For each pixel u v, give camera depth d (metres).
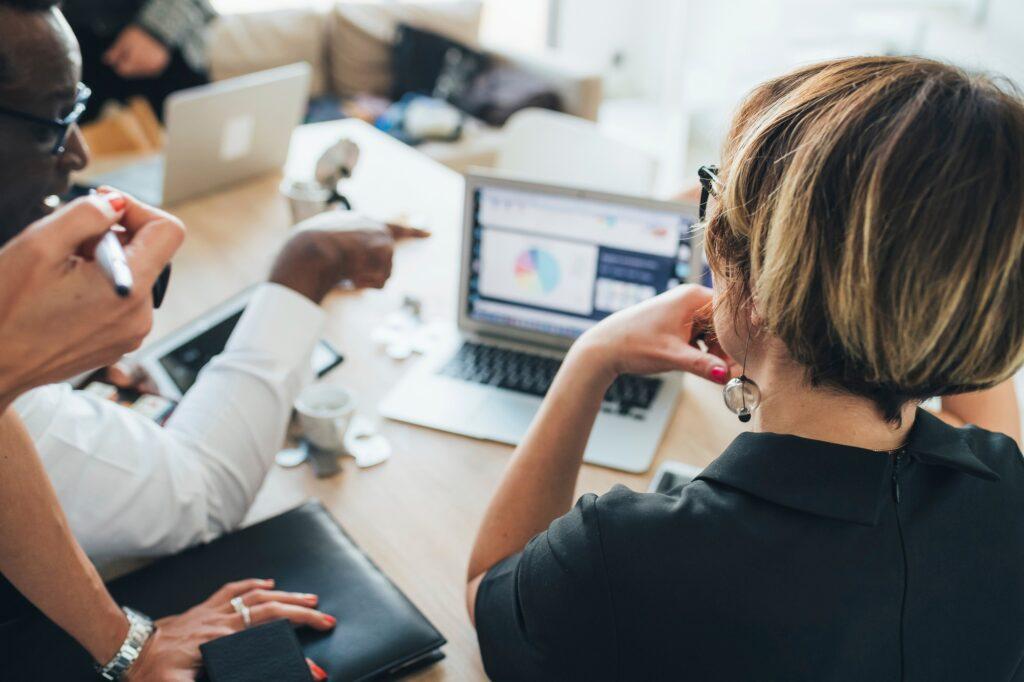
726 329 0.62
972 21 4.60
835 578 0.55
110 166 2.19
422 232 1.89
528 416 1.33
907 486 0.58
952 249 0.48
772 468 0.57
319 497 1.19
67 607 0.81
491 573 0.76
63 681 0.86
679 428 1.33
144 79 2.80
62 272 0.60
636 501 0.61
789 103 0.54
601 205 1.36
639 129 5.10
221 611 0.91
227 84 1.95
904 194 0.48
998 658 0.60
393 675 0.92
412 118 3.85
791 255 0.51
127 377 1.30
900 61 0.53
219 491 1.04
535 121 2.47
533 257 1.43
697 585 0.56
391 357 1.48
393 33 4.35
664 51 5.42
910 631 0.56
